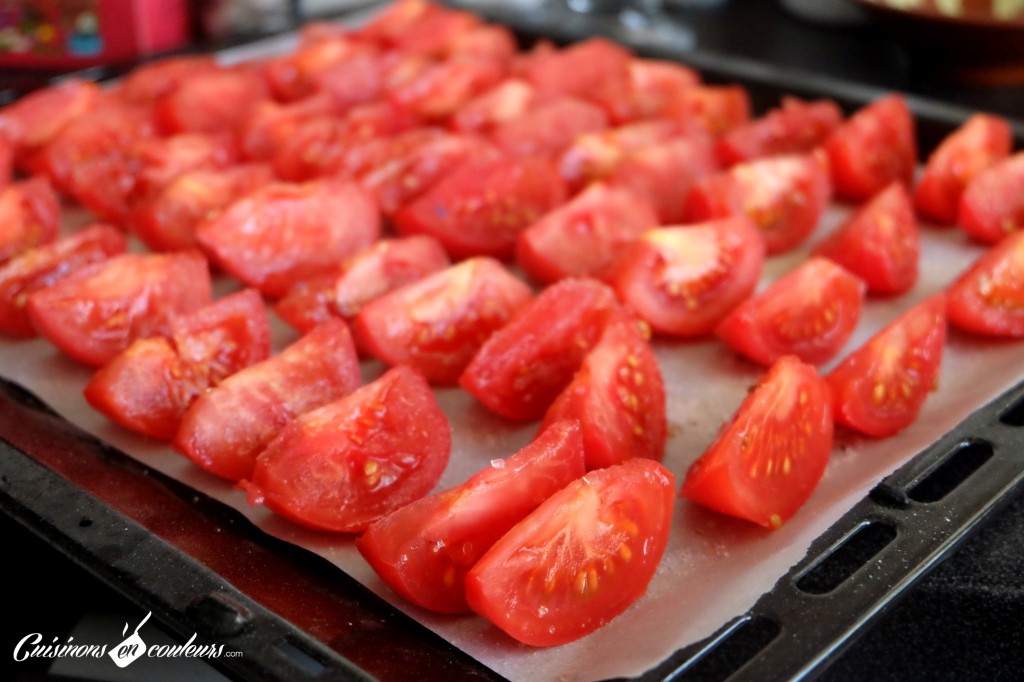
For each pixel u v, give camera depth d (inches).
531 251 22.9
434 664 16.6
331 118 26.4
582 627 16.8
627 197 23.5
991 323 21.3
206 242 22.6
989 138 25.0
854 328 21.4
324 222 23.5
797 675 15.8
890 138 25.7
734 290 22.0
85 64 30.6
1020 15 29.3
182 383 20.2
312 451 18.4
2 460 18.6
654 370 19.5
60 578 19.2
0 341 22.2
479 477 17.3
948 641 18.0
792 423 18.4
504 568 16.4
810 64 31.9
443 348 21.2
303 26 32.4
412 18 32.1
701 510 18.5
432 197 24.1
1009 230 23.6
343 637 16.8
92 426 20.3
